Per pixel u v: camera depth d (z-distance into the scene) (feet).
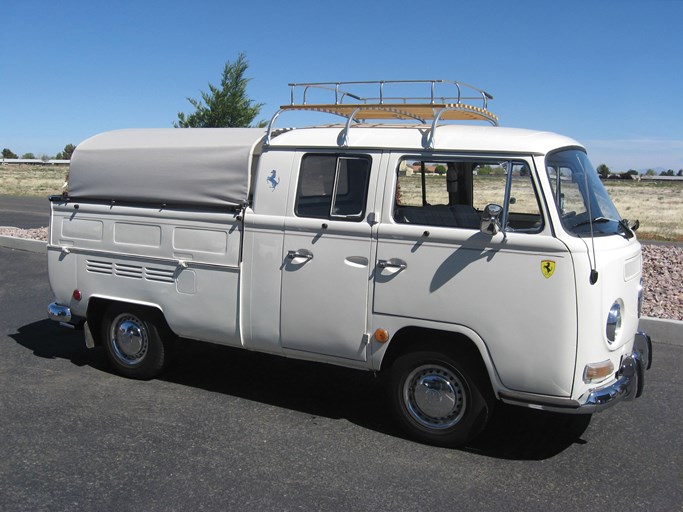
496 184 15.17
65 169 234.38
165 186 19.07
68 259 21.18
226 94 64.28
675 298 28.78
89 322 21.16
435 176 15.98
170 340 20.24
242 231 17.84
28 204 91.50
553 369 14.28
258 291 17.67
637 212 90.58
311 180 16.98
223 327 18.40
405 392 16.24
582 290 14.01
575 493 13.80
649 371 21.62
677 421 17.80
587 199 16.07
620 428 17.33
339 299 16.49
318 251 16.71
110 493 13.38
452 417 15.81
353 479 14.21
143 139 20.39
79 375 20.90
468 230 14.98
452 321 15.20
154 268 19.44
